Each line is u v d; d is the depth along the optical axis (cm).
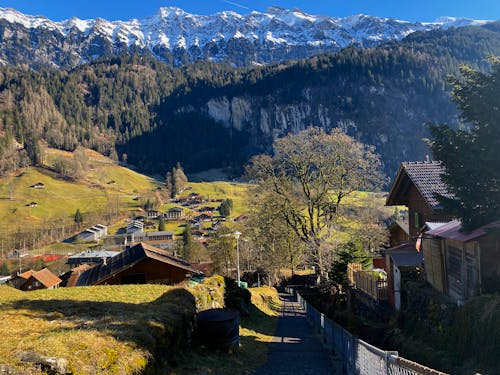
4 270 8600
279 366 1162
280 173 3822
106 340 742
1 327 824
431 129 1359
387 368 714
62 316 975
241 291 2331
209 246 5853
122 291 1493
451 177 1259
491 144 1156
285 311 2938
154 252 2592
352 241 3312
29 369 550
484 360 931
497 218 1220
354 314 2305
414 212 2492
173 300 1243
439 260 1466
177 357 960
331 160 3628
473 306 1061
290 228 3966
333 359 1203
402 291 1723
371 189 3622
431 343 1226
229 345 1188
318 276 3931
